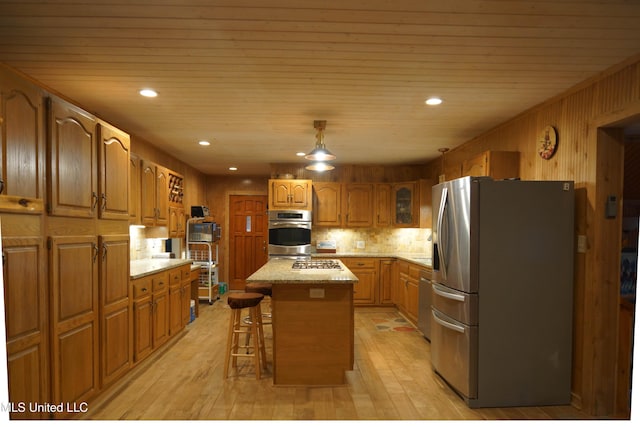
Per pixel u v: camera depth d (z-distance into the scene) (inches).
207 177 280.5
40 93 75.6
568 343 102.3
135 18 71.0
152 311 129.6
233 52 85.4
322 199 230.2
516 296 101.4
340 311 114.4
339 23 73.0
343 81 102.5
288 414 95.4
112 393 104.7
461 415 96.5
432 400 104.4
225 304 225.9
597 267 97.3
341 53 85.9
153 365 127.8
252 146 187.2
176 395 105.1
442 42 80.4
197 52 85.4
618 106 90.3
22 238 69.8
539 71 94.6
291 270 128.4
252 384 113.6
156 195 163.6
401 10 68.3
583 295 100.7
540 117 120.6
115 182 104.7
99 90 109.3
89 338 91.8
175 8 67.6
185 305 165.9
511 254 101.5
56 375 79.1
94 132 95.0
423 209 216.8
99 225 97.3
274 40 79.8
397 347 150.9
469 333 100.7
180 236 200.1
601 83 95.9
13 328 67.7
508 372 101.1
